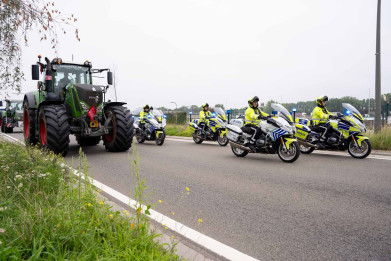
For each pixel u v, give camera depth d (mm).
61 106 8492
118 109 9391
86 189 3439
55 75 9453
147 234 2686
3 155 5250
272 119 7957
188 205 4180
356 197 4566
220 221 3590
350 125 8383
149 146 11953
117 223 2809
